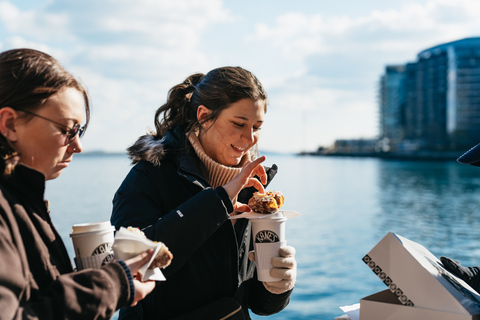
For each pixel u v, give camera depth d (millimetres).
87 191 32406
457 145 130125
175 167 1986
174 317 1885
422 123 135875
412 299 1566
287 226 19609
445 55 133750
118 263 1313
